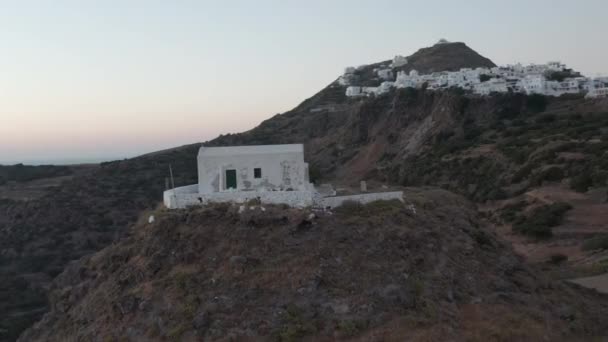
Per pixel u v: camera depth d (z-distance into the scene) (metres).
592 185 60.78
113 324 26.28
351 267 26.62
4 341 49.44
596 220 53.84
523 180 70.44
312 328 23.66
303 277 25.67
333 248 27.53
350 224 29.47
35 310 59.94
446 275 28.06
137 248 30.73
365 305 24.69
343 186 53.53
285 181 34.97
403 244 28.69
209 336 23.62
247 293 25.23
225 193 32.19
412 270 27.41
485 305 26.89
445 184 81.00
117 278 29.27
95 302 28.88
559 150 72.56
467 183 77.94
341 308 24.55
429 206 36.22
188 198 32.22
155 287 26.73
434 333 23.62
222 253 27.72
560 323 27.84
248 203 30.91
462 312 25.95
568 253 48.66
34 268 76.31
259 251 27.42
